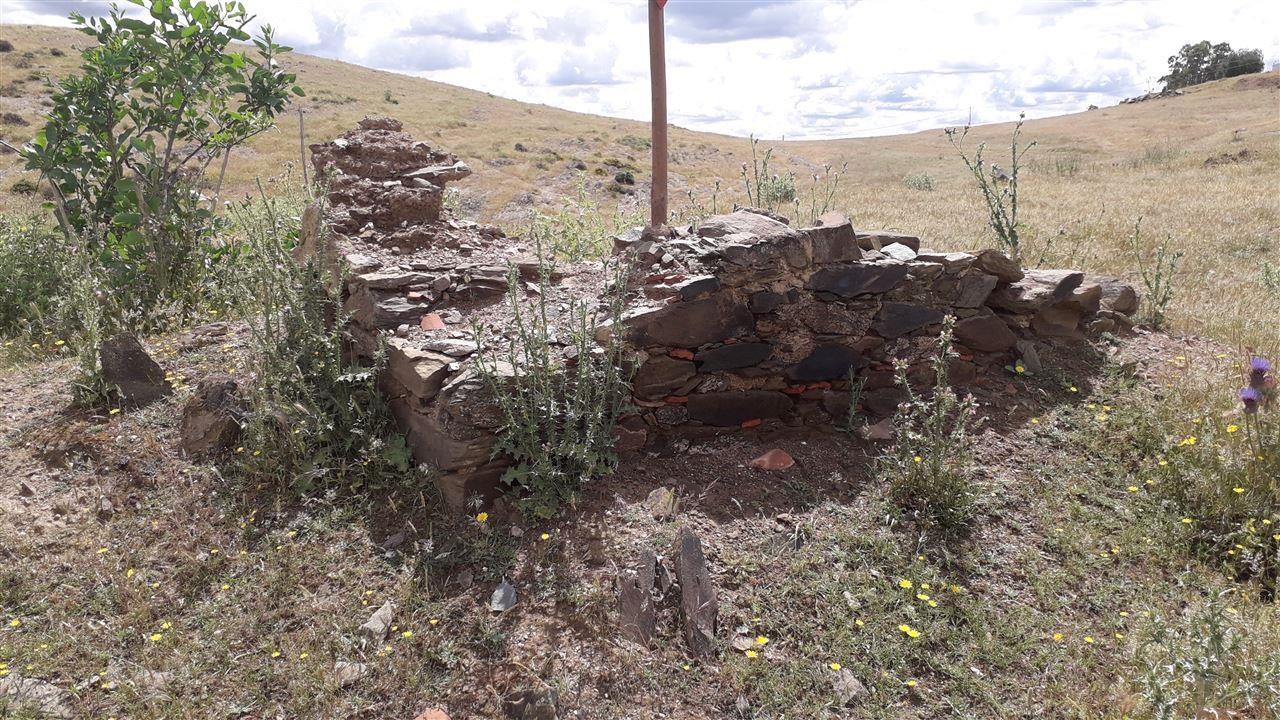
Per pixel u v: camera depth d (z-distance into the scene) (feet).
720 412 15.75
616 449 14.71
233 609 12.21
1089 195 53.72
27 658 11.37
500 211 75.46
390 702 10.67
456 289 16.35
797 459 15.53
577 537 13.01
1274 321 22.59
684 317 14.76
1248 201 45.98
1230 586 12.88
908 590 12.58
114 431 16.31
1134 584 13.01
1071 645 11.76
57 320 21.57
